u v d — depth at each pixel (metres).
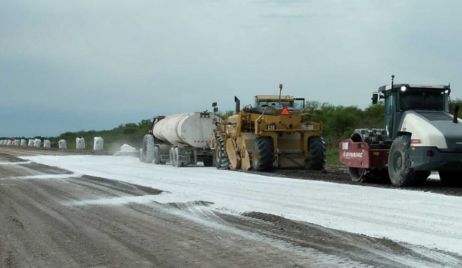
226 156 26.30
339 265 7.28
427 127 15.85
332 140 36.72
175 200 14.30
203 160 29.45
